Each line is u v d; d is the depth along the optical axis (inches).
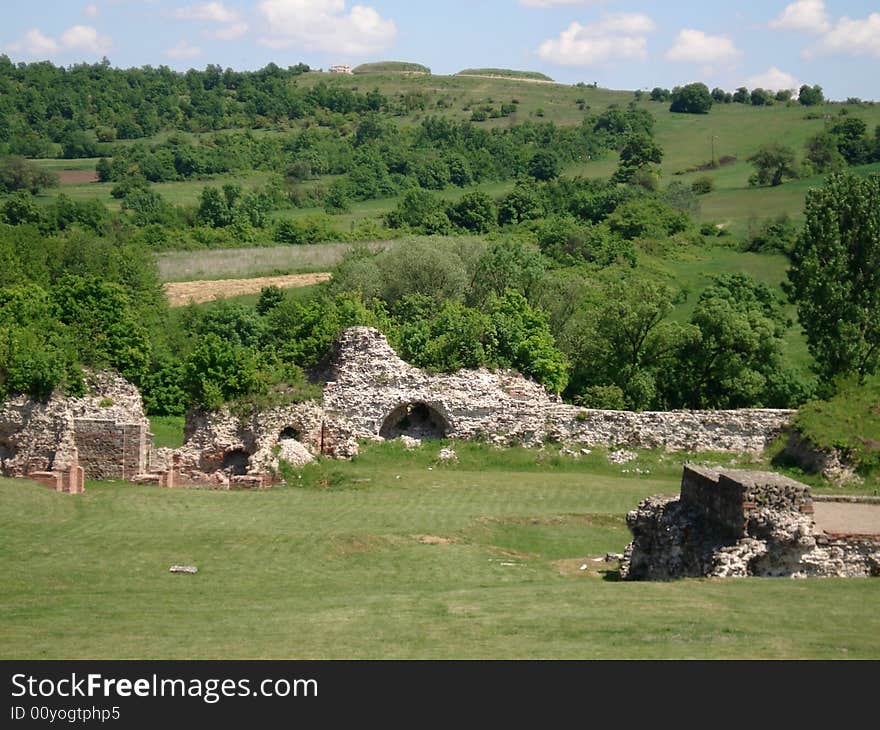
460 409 2437.3
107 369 2283.5
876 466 2196.1
